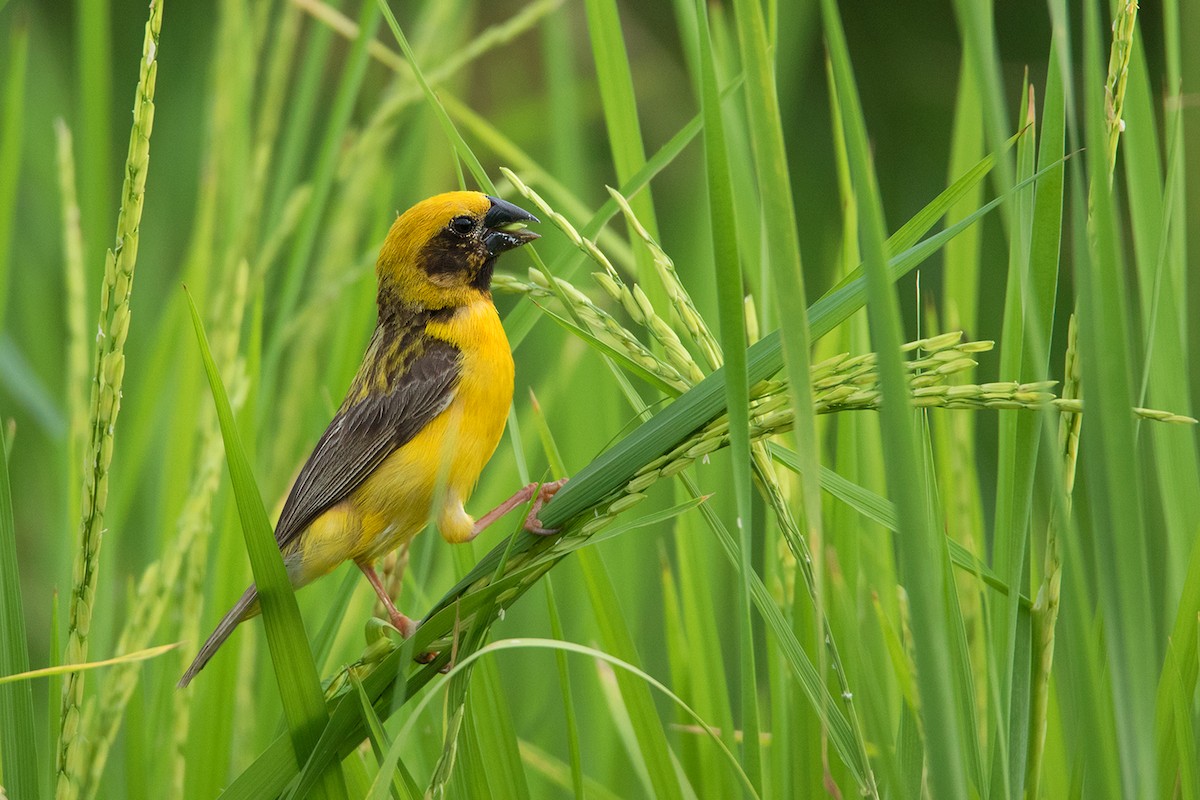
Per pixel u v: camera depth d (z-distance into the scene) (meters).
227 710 7.06
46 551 10.59
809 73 15.30
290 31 8.84
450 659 5.53
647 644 9.27
